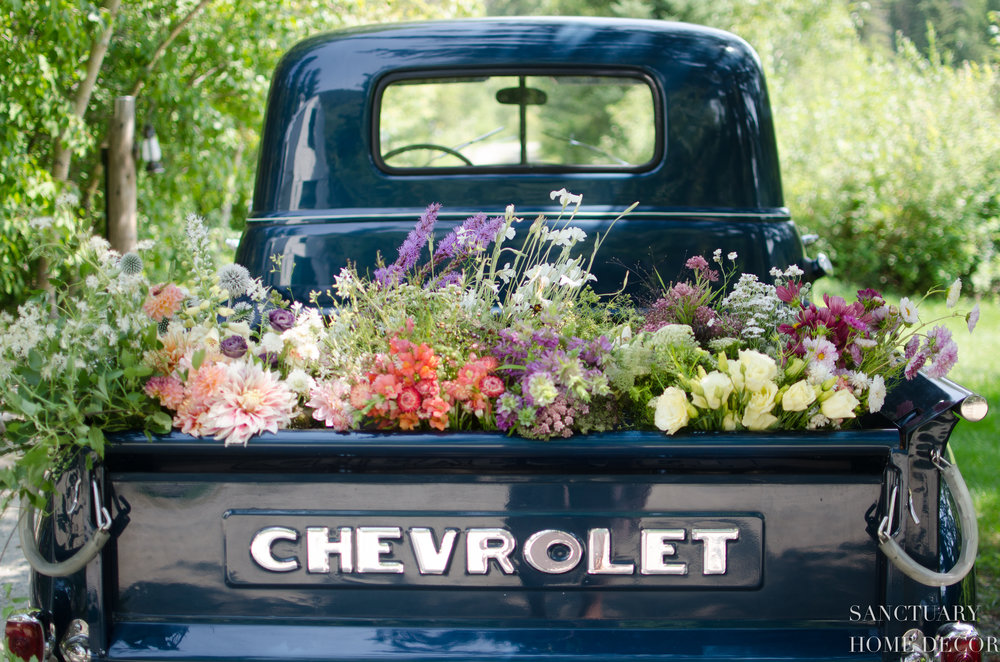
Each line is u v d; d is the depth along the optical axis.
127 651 1.88
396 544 1.88
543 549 1.88
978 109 13.05
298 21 8.98
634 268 2.87
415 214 2.88
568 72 2.97
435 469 1.87
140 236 8.46
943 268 12.24
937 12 23.44
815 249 12.53
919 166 12.34
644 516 1.88
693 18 16.03
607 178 2.93
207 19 8.84
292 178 2.95
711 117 2.97
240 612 1.91
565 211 2.90
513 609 1.90
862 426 2.03
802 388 1.93
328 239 2.86
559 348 2.11
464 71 2.97
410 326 2.10
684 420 1.89
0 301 6.93
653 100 2.97
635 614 1.90
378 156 2.96
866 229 12.49
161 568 1.91
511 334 2.12
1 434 1.93
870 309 2.23
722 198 2.97
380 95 2.97
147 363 2.06
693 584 1.89
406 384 1.95
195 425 1.93
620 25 3.04
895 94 13.76
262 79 8.89
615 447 1.85
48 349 1.98
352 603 1.90
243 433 1.85
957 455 5.61
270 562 1.89
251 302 2.78
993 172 12.52
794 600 1.90
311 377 2.22
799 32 20.23
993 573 4.01
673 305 2.42
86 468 1.87
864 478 1.89
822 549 1.90
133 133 7.87
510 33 3.01
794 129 13.35
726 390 1.93
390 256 2.85
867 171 12.62
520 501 1.88
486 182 2.92
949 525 1.94
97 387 1.95
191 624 1.91
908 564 1.83
